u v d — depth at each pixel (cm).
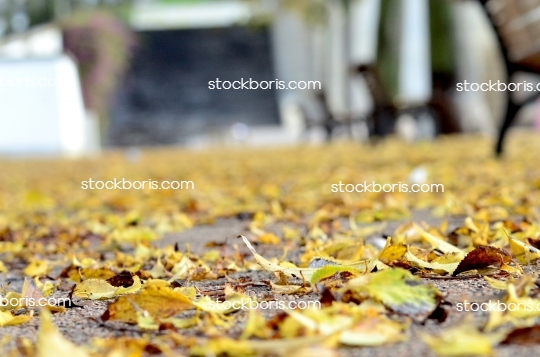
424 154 806
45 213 446
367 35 2056
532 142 960
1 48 2717
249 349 103
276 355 105
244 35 3381
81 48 2481
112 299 168
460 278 167
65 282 200
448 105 1218
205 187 580
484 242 210
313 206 381
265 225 324
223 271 194
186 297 138
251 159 1078
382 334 113
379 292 134
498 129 634
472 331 112
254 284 176
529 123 1633
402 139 1391
